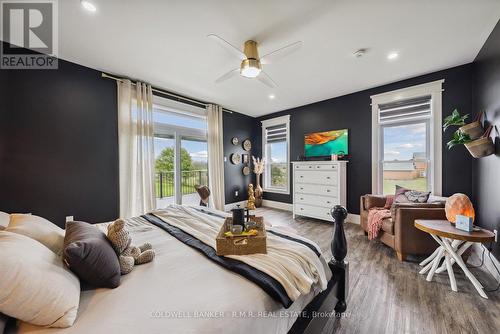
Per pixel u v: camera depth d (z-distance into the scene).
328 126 4.16
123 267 1.02
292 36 2.12
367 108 3.62
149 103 3.32
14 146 2.31
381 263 2.25
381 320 1.44
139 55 2.49
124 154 3.08
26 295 0.66
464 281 1.88
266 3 1.69
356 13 1.80
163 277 0.98
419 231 2.23
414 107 3.17
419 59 2.60
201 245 1.32
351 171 3.83
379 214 2.71
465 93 2.73
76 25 1.95
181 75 3.05
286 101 4.29
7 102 2.27
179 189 4.04
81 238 0.95
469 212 1.85
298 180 4.14
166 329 0.67
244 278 0.96
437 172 2.94
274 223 3.89
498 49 1.95
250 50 2.17
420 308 1.55
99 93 2.91
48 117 2.52
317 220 4.09
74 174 2.72
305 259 1.14
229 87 3.51
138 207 3.21
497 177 1.99
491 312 1.49
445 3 1.69
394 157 3.40
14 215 1.24
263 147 5.41
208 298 0.82
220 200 4.55
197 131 4.35
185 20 1.88
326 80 3.22
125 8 1.73
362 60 2.61
